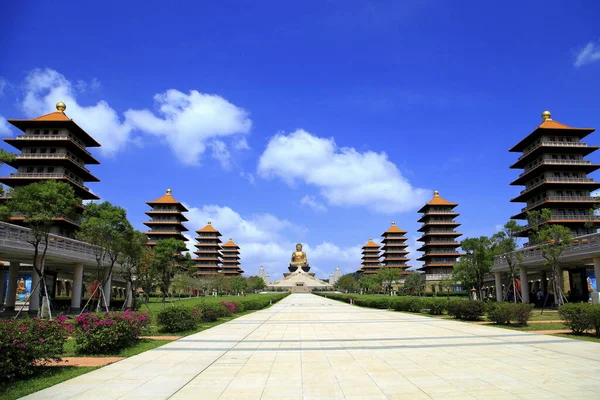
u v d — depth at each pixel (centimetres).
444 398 1084
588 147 7269
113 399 1091
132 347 1950
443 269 11162
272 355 1747
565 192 7312
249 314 4622
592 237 4281
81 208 6631
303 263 18762
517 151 8256
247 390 1182
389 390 1170
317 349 1908
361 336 2400
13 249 3725
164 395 1130
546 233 4272
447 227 11419
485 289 8125
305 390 1178
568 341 2041
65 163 6825
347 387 1207
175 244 5366
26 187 3328
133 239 4347
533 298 6109
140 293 9194
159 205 10800
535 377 1290
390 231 14425
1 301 5216
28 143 6844
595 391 1125
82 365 1538
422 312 4597
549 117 7719
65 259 4472
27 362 1312
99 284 4356
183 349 1917
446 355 1703
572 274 5312
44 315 3384
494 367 1447
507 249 5084
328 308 6081
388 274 11000
